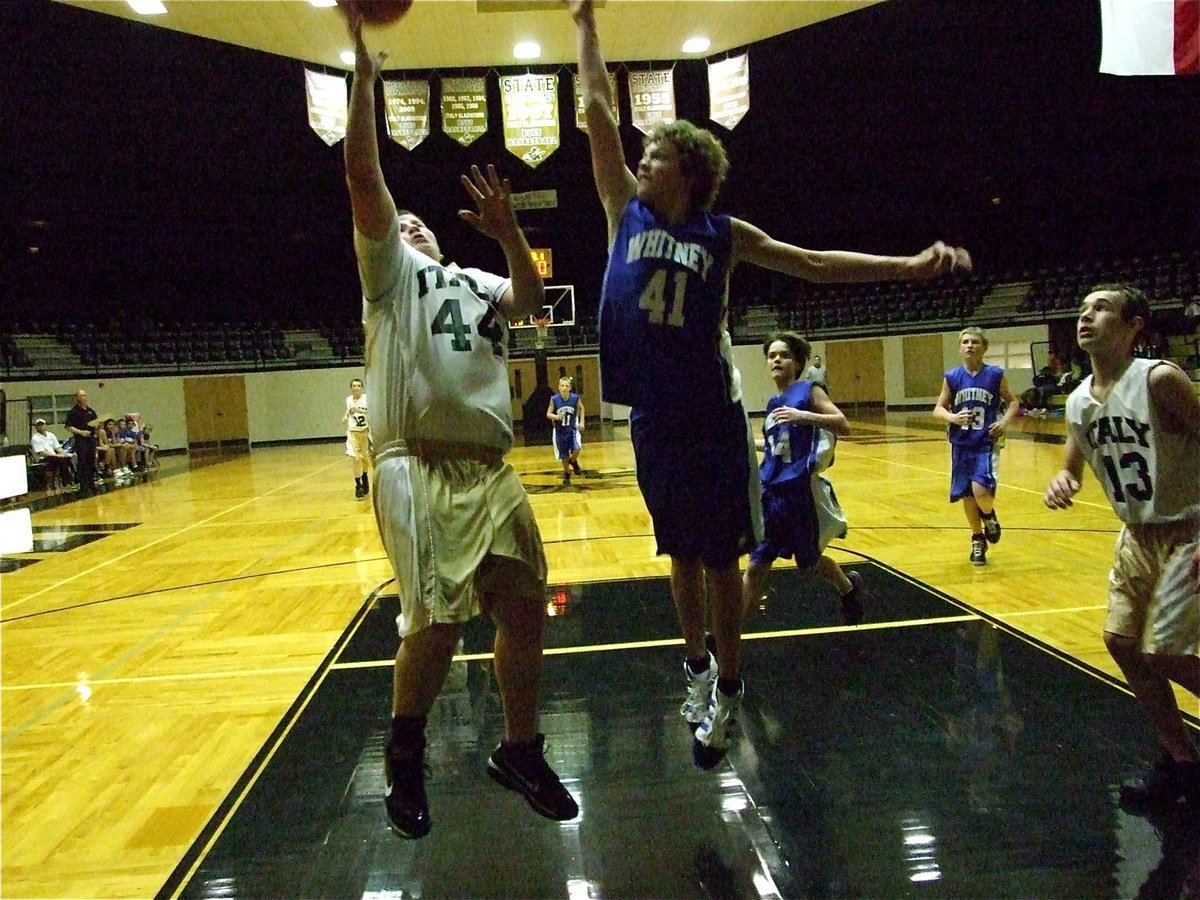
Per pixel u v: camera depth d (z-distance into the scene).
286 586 7.15
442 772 3.45
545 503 11.09
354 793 3.31
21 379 22.06
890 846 2.78
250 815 3.16
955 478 6.82
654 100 11.37
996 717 3.76
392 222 2.33
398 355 2.32
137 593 7.13
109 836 3.03
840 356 30.05
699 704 2.89
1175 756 3.04
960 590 5.95
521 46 12.05
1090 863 2.64
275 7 11.04
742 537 2.64
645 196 2.48
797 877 2.63
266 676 4.80
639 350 2.46
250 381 27.39
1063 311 24.91
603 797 3.18
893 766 3.34
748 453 2.65
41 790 3.43
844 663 4.55
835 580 5.01
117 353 25.38
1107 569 6.44
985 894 2.50
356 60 2.22
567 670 4.62
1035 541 7.61
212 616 6.23
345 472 17.53
